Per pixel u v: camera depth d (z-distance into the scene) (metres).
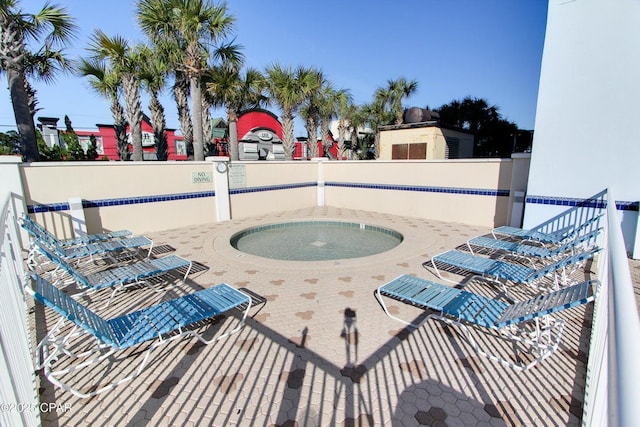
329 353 3.05
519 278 4.11
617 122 5.79
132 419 2.31
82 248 5.51
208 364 2.91
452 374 2.75
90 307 4.09
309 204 12.34
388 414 2.33
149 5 9.12
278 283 4.78
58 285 4.67
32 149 7.45
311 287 4.62
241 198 10.02
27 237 6.19
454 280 4.85
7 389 1.60
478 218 8.73
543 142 6.57
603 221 6.02
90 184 7.10
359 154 25.06
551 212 6.65
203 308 3.34
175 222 8.57
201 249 6.61
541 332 3.18
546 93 6.42
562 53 6.15
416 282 4.07
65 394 2.56
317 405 2.42
